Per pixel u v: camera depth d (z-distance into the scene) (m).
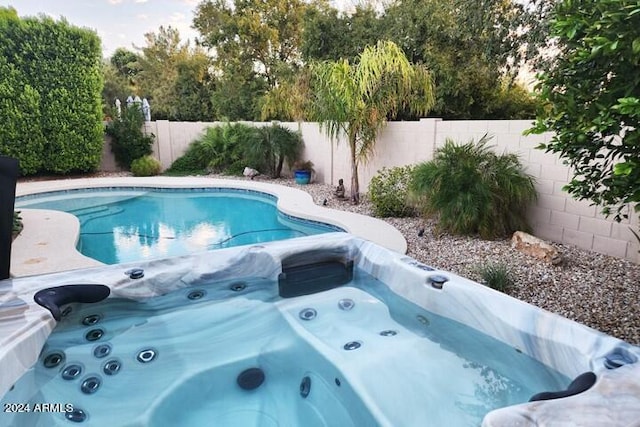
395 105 6.72
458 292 2.58
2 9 9.60
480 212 4.72
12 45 9.30
